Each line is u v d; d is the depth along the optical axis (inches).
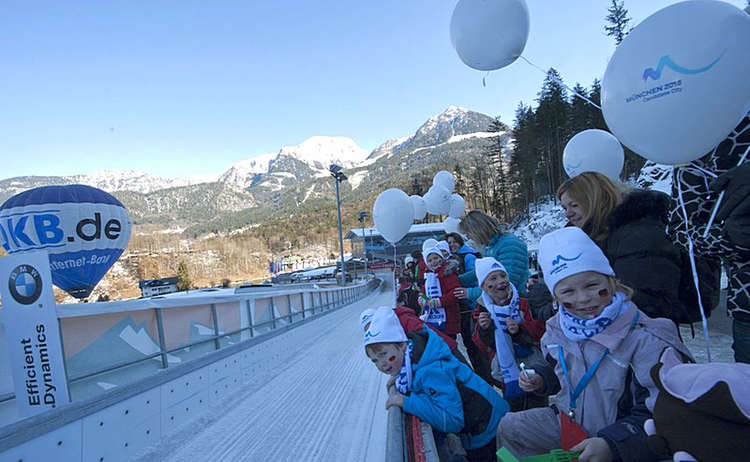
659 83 65.4
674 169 70.9
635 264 59.9
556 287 52.1
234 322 200.5
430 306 135.7
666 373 34.9
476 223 117.2
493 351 93.2
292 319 312.2
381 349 74.5
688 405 30.8
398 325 76.3
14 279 97.7
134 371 124.8
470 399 70.7
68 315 101.1
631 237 61.1
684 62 62.6
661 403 34.4
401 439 56.8
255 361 201.5
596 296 49.4
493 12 136.9
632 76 69.3
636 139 72.1
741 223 51.8
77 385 103.7
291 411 139.2
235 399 158.9
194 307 164.7
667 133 66.0
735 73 60.2
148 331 133.6
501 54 143.9
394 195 291.6
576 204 71.9
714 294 66.0
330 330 359.9
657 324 48.4
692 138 64.3
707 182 64.1
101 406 97.0
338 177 975.0
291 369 211.2
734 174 53.8
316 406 143.1
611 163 172.4
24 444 75.7
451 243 172.6
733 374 29.1
